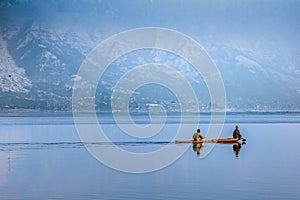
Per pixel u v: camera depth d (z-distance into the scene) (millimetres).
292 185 115938
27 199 105875
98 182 122812
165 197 106125
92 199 105438
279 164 148125
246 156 168000
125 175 132625
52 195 109188
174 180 124375
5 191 113375
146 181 123438
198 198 105000
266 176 127562
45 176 131500
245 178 125188
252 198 104438
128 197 106625
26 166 148625
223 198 104750
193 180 123812
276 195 106625
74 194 109750
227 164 149750
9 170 141500
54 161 158875
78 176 131250
